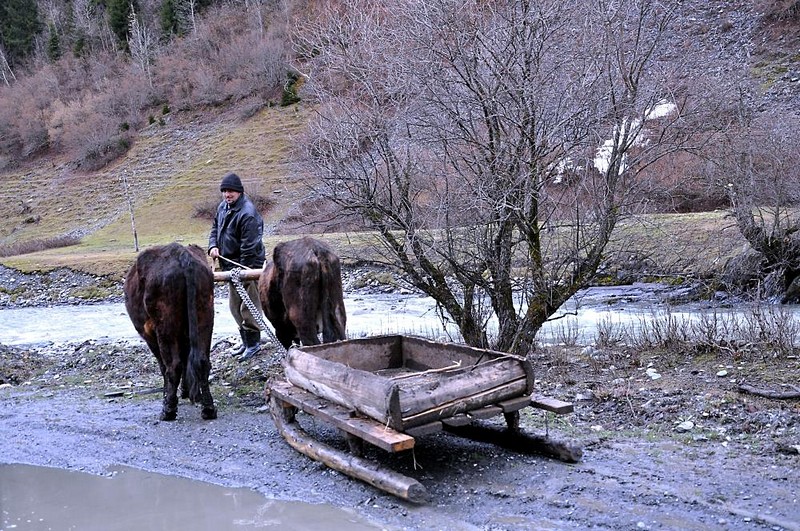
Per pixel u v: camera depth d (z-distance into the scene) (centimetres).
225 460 664
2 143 7981
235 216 993
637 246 1423
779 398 714
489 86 810
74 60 9562
